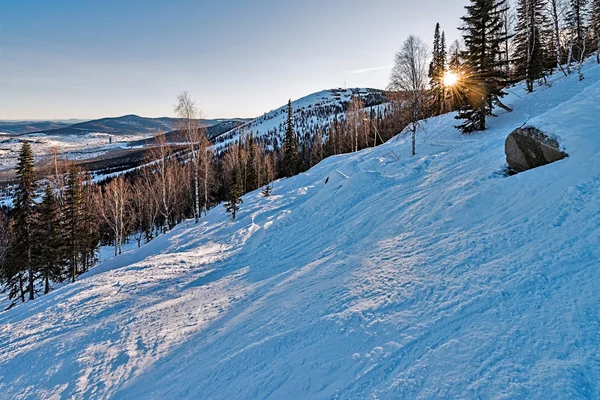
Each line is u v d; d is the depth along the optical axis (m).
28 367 5.48
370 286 5.85
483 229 6.36
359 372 3.77
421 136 24.55
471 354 3.47
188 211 46.91
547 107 18.55
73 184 24.78
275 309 6.31
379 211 11.27
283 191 28.73
